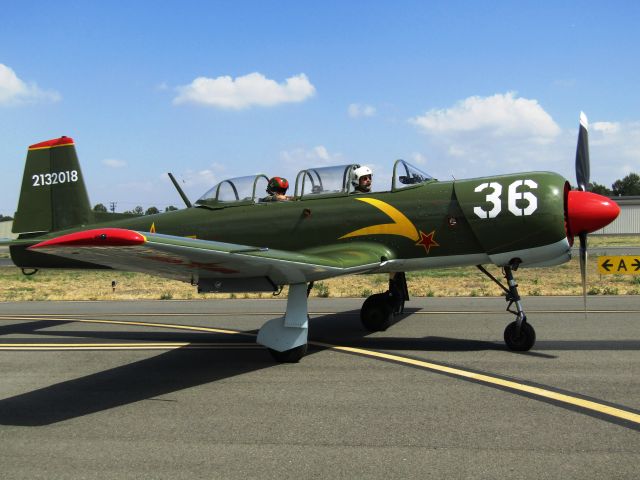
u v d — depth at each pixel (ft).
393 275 26.78
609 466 10.30
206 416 14.02
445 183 22.49
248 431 12.80
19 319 33.40
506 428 12.42
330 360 19.98
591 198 20.81
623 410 13.48
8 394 16.60
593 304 32.96
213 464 10.94
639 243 115.96
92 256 15.97
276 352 19.79
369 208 23.12
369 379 17.10
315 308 34.76
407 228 22.34
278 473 10.43
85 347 23.90
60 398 16.03
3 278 74.95
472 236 21.57
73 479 10.48
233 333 26.89
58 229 31.04
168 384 17.35
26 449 12.05
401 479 10.00
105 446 12.12
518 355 19.81
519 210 20.59
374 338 24.04
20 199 31.01
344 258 20.40
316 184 24.75
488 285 47.91
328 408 14.33
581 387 15.51
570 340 22.18
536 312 29.94
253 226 25.20
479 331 24.89
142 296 47.34
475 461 10.68
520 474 10.05
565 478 9.86
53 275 81.10
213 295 46.70
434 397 14.97
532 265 21.88
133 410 14.73
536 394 14.93
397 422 13.06
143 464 11.05
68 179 31.07
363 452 11.31
